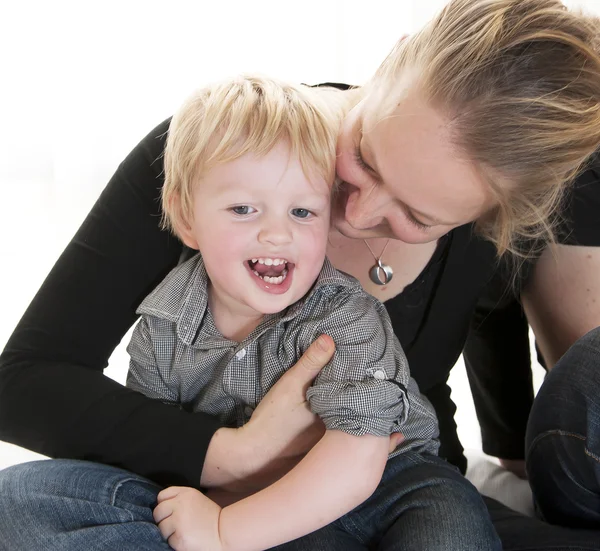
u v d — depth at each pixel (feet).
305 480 3.10
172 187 3.51
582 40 2.89
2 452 5.74
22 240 7.99
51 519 2.85
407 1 7.56
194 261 3.72
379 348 3.33
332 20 7.66
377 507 3.41
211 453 3.24
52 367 3.49
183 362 3.60
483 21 2.90
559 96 2.84
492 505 4.06
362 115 3.22
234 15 7.71
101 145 7.98
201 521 3.04
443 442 4.21
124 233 3.71
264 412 3.29
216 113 3.37
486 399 5.13
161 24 7.75
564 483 3.61
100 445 3.29
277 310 3.34
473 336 4.91
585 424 3.50
